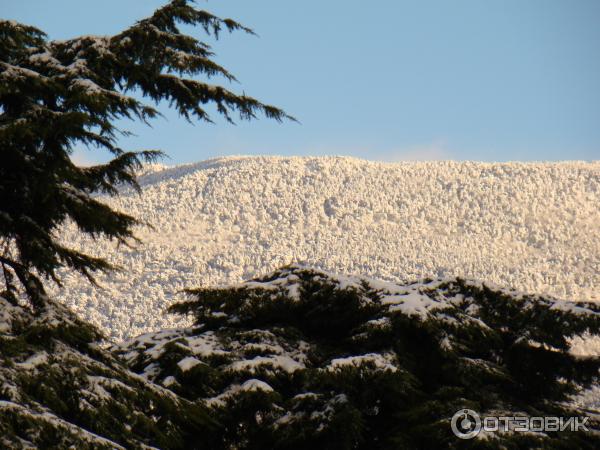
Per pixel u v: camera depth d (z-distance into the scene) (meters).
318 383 39.41
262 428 40.22
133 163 33.41
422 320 42.31
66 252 33.47
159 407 31.52
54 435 25.20
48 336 29.20
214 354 42.59
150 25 31.77
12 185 31.97
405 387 39.72
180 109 34.38
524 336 44.84
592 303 46.62
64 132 28.92
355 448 40.97
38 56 31.23
